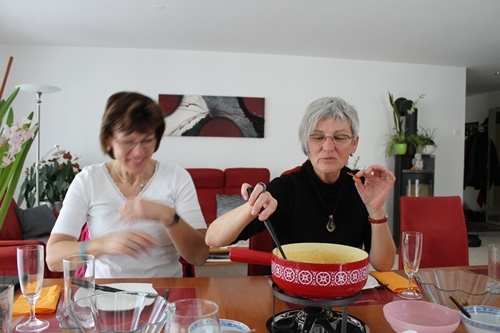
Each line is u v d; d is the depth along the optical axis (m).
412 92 5.15
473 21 3.61
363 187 1.17
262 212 0.91
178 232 1.28
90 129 4.57
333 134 1.22
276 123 4.89
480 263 4.02
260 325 0.88
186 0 3.20
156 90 4.68
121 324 0.71
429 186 4.84
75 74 4.53
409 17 3.52
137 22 3.72
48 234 3.33
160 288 1.12
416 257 1.19
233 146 4.83
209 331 0.60
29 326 0.86
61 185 4.01
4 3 3.26
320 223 1.36
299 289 0.71
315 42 4.30
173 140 4.73
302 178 1.41
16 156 0.90
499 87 6.50
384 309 0.84
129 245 1.10
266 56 4.84
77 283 0.88
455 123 5.27
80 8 3.37
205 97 4.73
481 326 0.75
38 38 4.20
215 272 3.64
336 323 0.86
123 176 1.47
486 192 6.54
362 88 5.03
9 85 4.43
